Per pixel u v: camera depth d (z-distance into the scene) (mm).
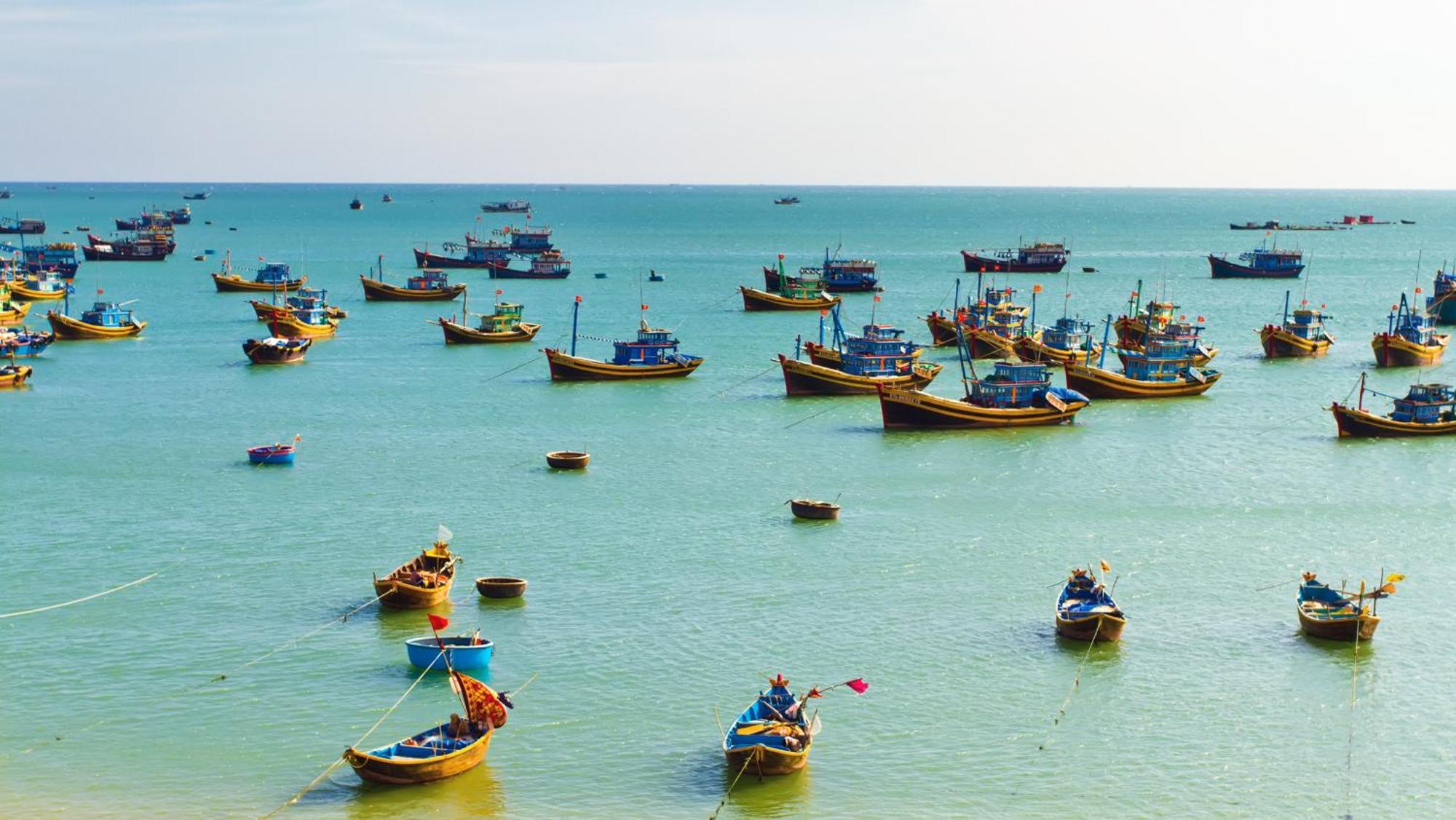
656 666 73500
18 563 90750
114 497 108812
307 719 67000
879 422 143125
